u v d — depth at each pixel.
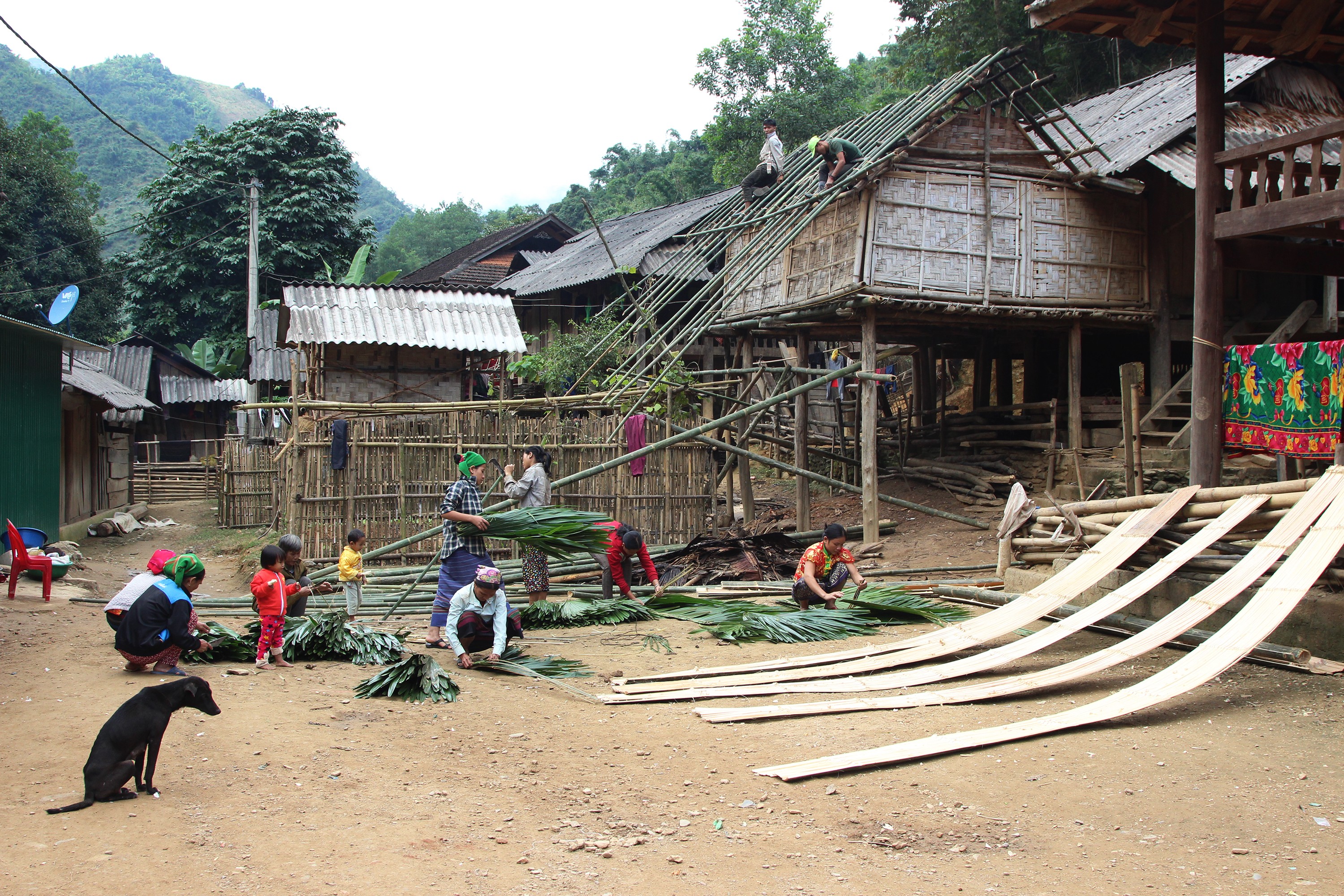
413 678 6.04
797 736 5.32
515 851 3.69
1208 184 8.56
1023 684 6.19
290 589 7.84
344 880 3.37
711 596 9.97
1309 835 3.93
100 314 36.34
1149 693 5.71
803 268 14.52
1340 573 6.75
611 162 55.72
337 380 17.94
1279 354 7.94
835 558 9.11
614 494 13.52
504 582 11.30
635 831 3.94
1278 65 14.16
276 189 33.91
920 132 12.86
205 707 4.34
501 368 18.06
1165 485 12.57
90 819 3.83
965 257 13.08
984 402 18.17
